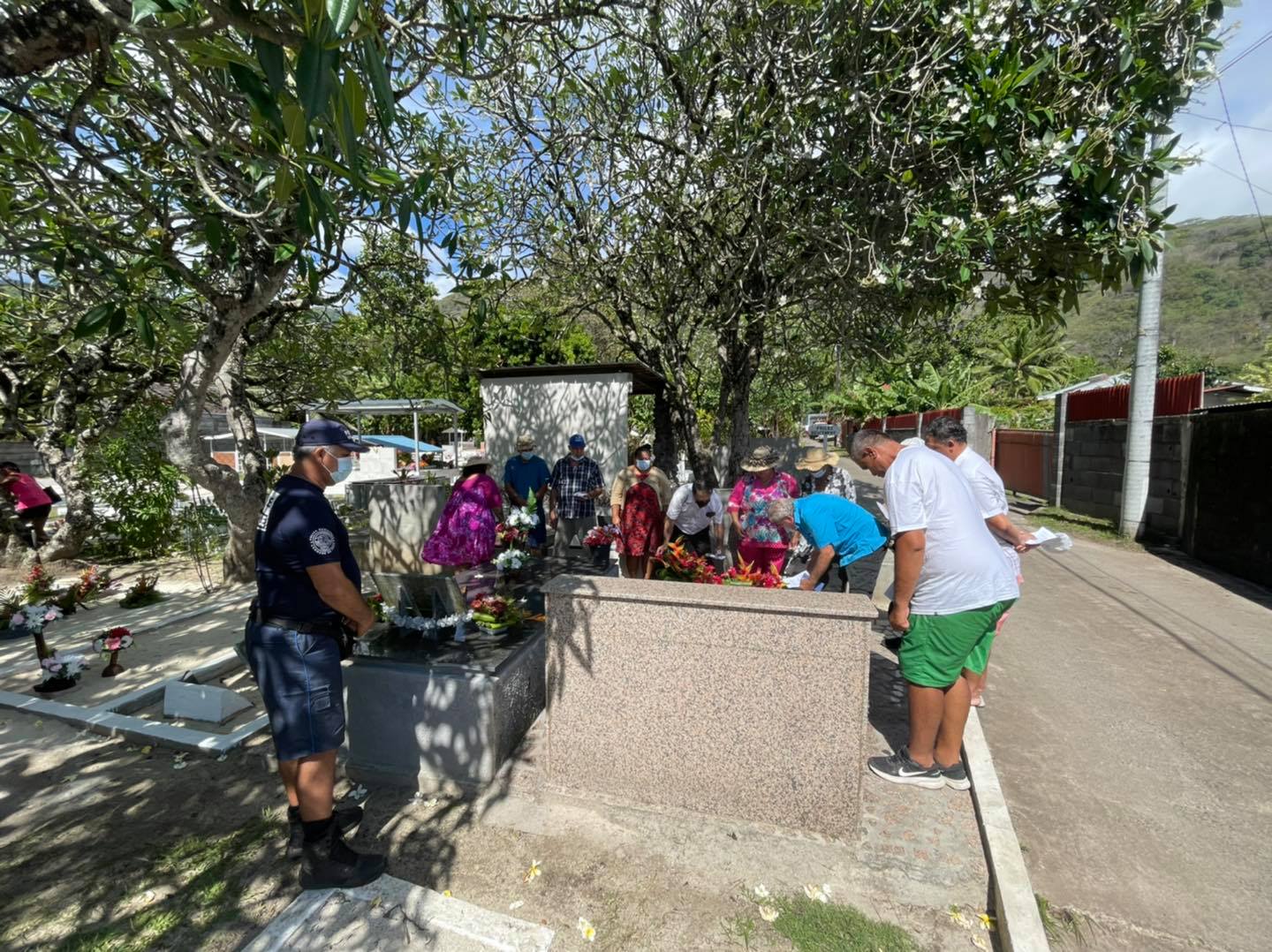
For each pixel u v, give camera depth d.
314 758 2.41
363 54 1.61
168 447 5.94
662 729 2.79
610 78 6.19
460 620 3.28
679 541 5.21
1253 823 2.95
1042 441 13.78
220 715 3.73
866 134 5.35
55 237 3.74
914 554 2.81
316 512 2.45
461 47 3.09
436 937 2.22
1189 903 2.45
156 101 3.18
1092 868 2.63
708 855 2.60
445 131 6.58
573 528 7.11
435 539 4.98
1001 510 3.65
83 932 2.26
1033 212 4.67
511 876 2.51
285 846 2.71
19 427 8.38
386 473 21.42
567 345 17.61
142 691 4.09
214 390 7.87
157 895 2.44
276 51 1.57
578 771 2.94
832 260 5.86
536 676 3.56
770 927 2.27
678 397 8.60
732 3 5.50
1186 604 6.53
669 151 6.71
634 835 2.72
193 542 8.80
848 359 9.22
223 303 5.05
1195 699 4.28
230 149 3.32
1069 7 4.54
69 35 1.92
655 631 2.73
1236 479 7.70
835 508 3.91
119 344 8.23
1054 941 2.27
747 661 2.63
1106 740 3.72
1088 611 6.29
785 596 2.67
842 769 2.59
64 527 8.60
